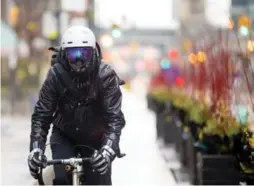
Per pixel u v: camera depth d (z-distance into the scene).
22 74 88.31
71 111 14.36
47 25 76.31
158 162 34.06
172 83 85.06
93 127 14.65
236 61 26.98
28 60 93.50
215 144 23.05
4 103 81.94
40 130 14.05
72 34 13.42
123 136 50.25
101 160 13.30
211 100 28.80
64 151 14.52
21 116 71.56
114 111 14.16
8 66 91.06
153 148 41.22
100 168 13.34
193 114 29.33
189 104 35.94
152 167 32.19
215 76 27.48
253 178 20.00
